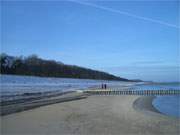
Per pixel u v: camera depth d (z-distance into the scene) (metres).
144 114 17.81
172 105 29.25
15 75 94.56
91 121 13.79
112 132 10.96
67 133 10.48
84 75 163.00
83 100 29.44
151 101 34.50
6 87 49.88
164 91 52.25
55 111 17.59
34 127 11.55
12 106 18.64
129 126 12.47
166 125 12.95
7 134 10.09
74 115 16.06
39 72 113.69
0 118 13.65
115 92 48.81
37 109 18.17
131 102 29.75
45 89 51.00
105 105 23.94
